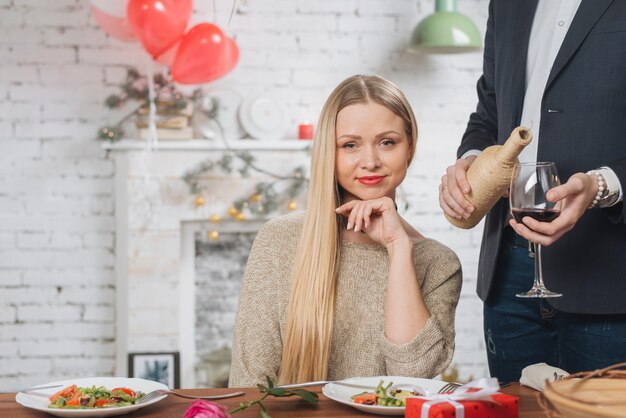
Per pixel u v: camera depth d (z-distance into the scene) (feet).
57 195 12.89
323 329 5.08
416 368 4.74
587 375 3.40
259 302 5.23
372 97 5.06
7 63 12.71
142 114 12.47
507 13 5.90
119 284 12.72
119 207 12.60
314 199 5.18
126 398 4.10
